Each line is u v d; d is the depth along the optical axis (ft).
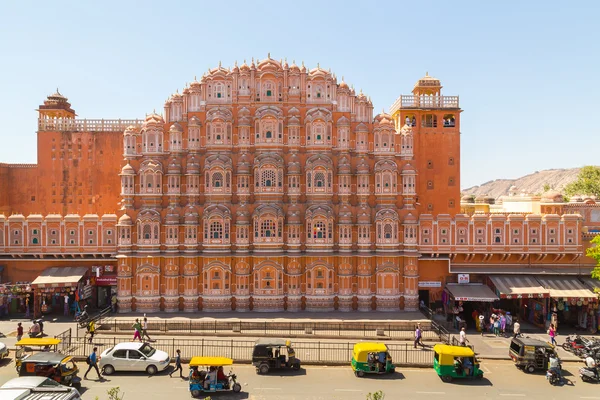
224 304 167.53
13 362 120.37
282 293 168.96
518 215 170.81
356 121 177.88
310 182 171.53
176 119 176.04
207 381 100.48
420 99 190.19
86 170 199.21
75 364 110.22
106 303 177.17
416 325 139.64
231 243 169.89
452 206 188.14
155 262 167.43
